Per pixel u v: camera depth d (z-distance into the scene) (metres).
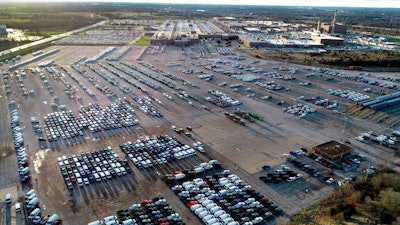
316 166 77.44
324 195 66.19
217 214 59.47
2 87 131.00
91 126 96.81
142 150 83.12
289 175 73.00
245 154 82.38
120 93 128.50
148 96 125.62
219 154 82.19
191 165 77.00
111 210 60.66
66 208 60.81
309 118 107.44
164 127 98.06
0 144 84.69
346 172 74.94
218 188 68.19
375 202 62.12
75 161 76.88
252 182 70.31
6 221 57.19
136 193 66.00
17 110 107.94
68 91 127.50
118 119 102.25
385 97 124.88
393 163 79.12
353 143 89.50
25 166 74.25
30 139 87.94
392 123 104.62
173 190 66.88
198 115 107.94
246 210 61.31
